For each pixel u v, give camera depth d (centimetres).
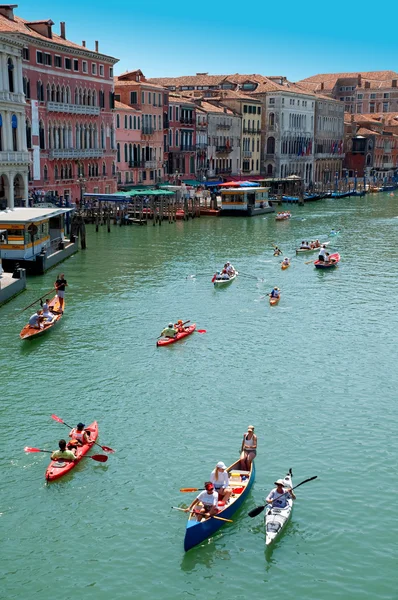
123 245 6550
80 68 8269
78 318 3844
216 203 9575
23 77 7144
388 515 1969
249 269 5356
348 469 2208
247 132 13162
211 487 1884
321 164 15988
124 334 3556
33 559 1791
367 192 14838
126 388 2839
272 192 12562
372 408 2669
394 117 19212
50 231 5812
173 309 4072
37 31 7675
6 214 5128
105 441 2381
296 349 3356
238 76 14125
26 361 3138
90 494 2066
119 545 1844
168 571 1750
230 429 2480
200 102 12056
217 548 1833
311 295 4475
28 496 2056
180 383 2898
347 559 1791
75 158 8175
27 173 6969
